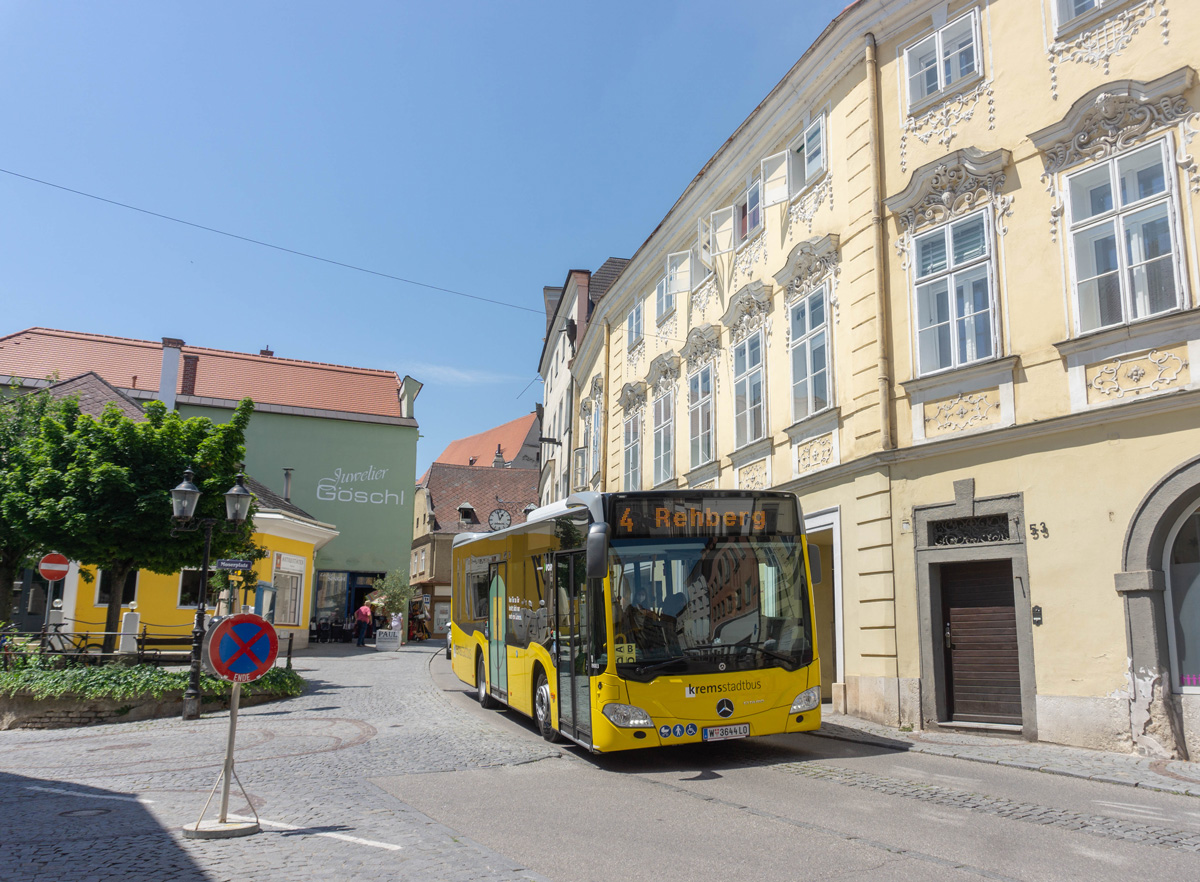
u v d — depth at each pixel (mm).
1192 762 9094
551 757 10477
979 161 11992
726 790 8344
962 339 12156
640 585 9672
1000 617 11500
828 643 15828
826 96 15484
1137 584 9711
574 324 35688
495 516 47000
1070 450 10586
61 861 5742
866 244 13773
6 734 14055
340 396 44000
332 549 41500
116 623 17938
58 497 17297
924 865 5625
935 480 12227
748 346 17797
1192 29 10016
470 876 5398
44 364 38781
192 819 7098
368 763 10062
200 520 17328
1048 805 7371
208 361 42812
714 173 19953
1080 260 10789
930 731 11805
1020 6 11922
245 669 6836
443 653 32719
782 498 10555
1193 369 9516
